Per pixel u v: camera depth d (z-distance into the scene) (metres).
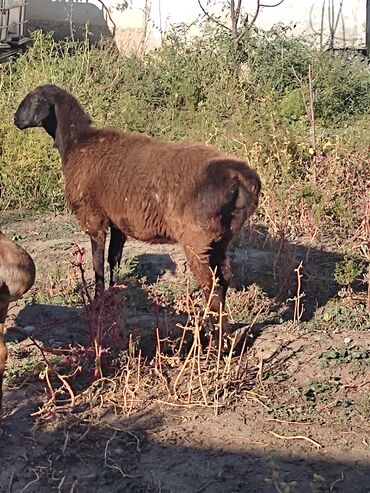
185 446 3.73
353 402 4.03
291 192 5.97
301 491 3.49
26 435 3.79
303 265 5.33
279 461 3.65
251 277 5.23
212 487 3.52
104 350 4.08
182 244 4.38
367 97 9.76
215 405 3.95
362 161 6.29
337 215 5.88
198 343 4.02
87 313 4.19
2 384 3.91
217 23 10.27
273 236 5.75
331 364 4.30
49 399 3.95
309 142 6.96
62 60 8.76
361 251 5.45
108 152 4.65
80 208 4.76
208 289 4.35
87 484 3.55
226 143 6.68
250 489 3.50
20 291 3.75
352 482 3.54
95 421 3.87
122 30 11.59
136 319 4.70
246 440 3.77
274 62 9.93
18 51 9.11
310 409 3.97
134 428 3.84
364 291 5.12
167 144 4.54
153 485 3.53
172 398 4.02
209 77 9.45
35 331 4.50
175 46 10.14
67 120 4.84
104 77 9.02
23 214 6.80
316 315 4.83
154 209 4.44
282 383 4.17
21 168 6.99
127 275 5.33
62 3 11.52
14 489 3.54
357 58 10.67
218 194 4.22
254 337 4.55
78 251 4.35
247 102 8.24
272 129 6.65
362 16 11.66
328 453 3.70
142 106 8.38
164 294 5.00
